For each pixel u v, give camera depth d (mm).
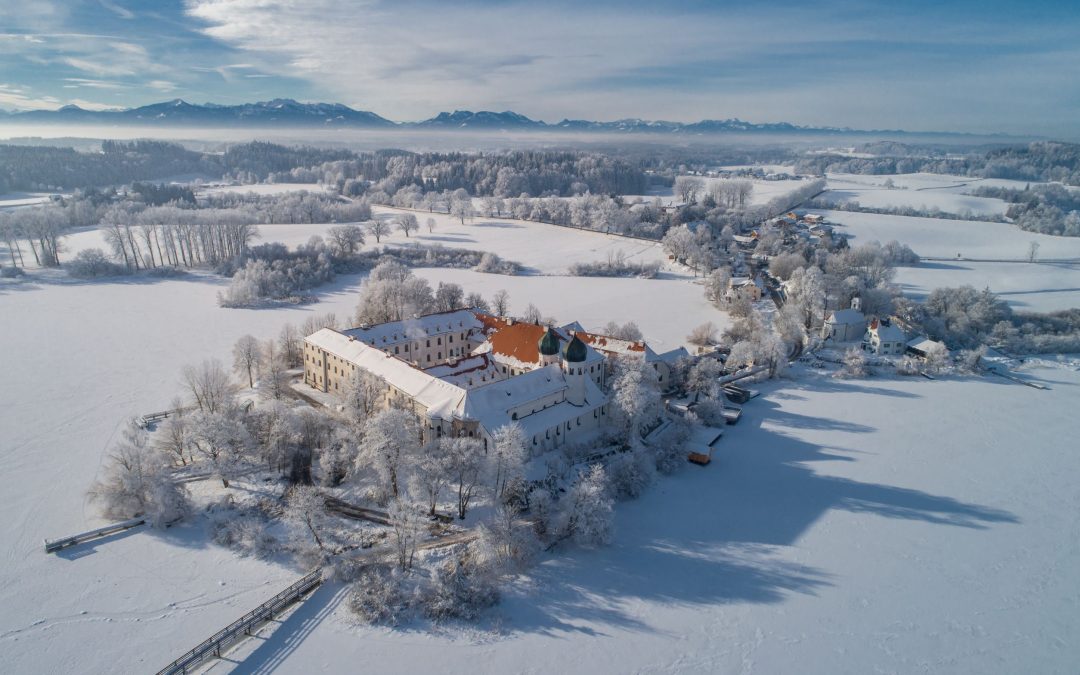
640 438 129500
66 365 168750
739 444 134625
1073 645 82562
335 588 87938
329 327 171125
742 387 164500
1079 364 187125
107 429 132500
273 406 122938
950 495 116625
